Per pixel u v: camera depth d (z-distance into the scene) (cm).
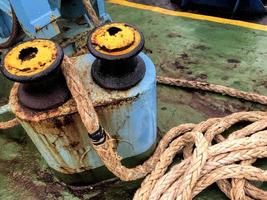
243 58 228
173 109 205
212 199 168
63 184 178
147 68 145
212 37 246
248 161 166
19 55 121
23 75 116
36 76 116
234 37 244
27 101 135
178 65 229
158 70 227
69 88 128
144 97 140
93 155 157
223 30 250
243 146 166
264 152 166
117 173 146
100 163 164
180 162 174
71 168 163
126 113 143
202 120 198
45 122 135
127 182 176
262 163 178
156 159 170
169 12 272
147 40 249
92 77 143
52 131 140
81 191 175
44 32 166
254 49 233
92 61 150
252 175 161
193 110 203
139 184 174
